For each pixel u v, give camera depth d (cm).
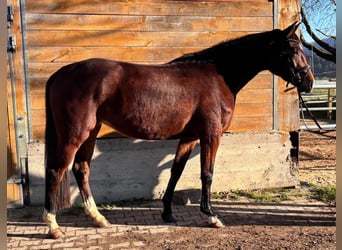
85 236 317
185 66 332
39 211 381
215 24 420
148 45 406
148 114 311
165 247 291
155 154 414
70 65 311
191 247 290
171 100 314
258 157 440
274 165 446
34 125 389
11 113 381
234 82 342
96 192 403
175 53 413
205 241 302
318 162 583
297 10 439
